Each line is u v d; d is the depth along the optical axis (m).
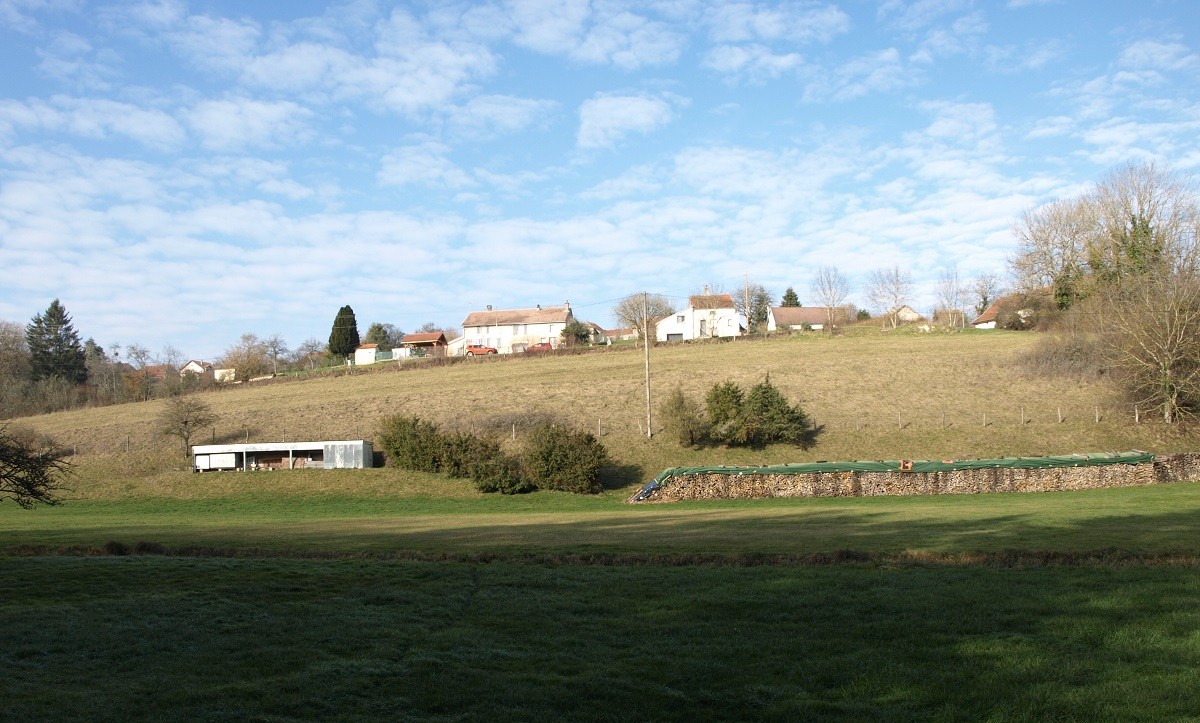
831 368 71.88
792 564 20.45
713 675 12.39
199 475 50.44
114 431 62.75
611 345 93.00
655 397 64.44
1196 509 31.23
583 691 11.67
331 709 10.88
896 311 119.88
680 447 54.22
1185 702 11.04
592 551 22.59
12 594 17.39
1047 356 67.81
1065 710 10.88
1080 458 43.88
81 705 10.81
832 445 54.47
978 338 85.12
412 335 136.88
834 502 40.75
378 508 43.28
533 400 64.62
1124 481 43.62
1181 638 13.75
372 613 15.95
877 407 61.25
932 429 56.38
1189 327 54.94
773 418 53.38
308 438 57.81
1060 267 90.88
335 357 119.12
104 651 13.39
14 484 25.30
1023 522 27.69
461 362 85.44
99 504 45.62
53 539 26.98
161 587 18.06
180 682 11.90
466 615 15.93
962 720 10.66
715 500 43.34
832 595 16.91
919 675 12.21
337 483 48.44
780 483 43.75
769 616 15.52
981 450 52.84
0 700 10.90
